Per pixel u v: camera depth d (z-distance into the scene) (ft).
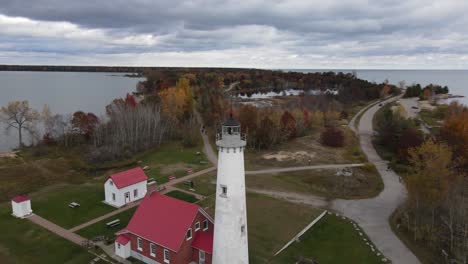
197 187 202.90
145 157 273.33
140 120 312.29
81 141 318.86
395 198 189.47
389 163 247.29
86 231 147.74
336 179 213.66
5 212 167.02
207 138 327.88
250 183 210.59
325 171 229.86
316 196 192.13
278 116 336.90
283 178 220.43
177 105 382.22
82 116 335.26
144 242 122.11
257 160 258.78
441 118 400.26
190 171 230.27
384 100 583.58
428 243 138.62
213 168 241.35
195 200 183.32
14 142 345.31
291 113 364.17
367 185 207.31
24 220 158.20
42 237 142.31
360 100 562.66
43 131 392.06
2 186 200.03
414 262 127.13
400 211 167.02
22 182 208.95
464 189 161.07
